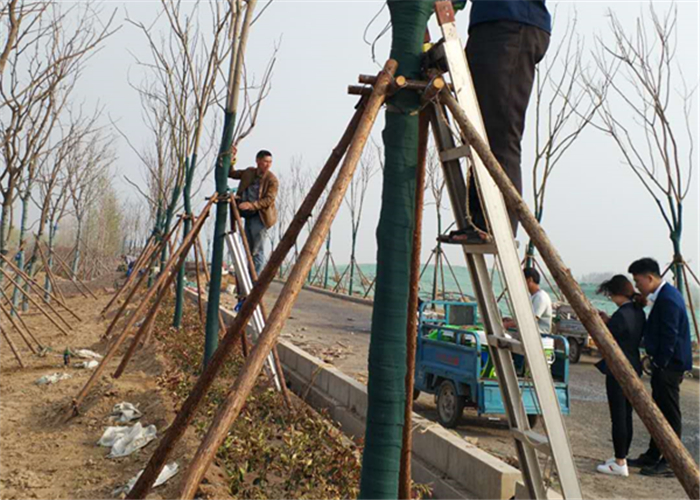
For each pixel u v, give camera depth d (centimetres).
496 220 243
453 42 251
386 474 235
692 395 929
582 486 509
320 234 202
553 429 220
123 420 586
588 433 679
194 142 968
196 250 1029
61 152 1437
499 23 283
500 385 271
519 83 285
